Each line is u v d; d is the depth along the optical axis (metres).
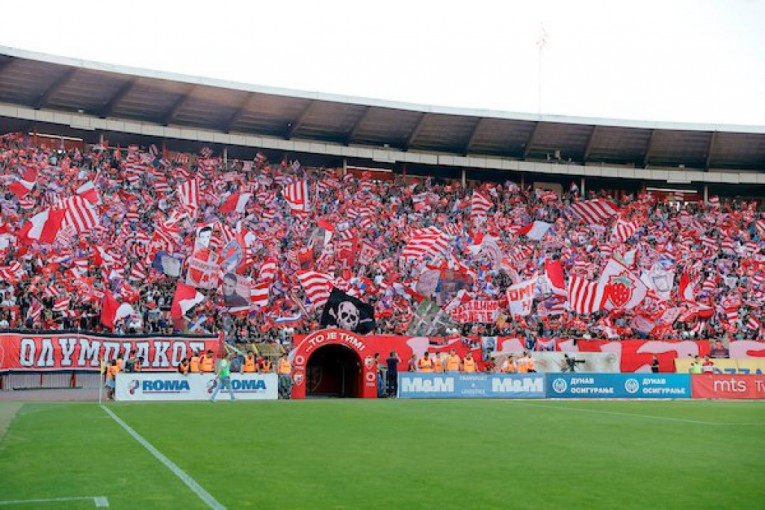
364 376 38.22
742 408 32.38
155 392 34.22
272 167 59.78
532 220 60.56
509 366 41.22
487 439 19.52
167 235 46.44
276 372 37.56
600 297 46.06
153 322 43.06
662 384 40.94
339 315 41.00
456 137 61.59
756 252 59.16
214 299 44.81
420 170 64.56
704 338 50.06
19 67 47.97
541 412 28.78
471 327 48.28
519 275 54.03
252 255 48.94
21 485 12.36
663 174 64.50
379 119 58.41
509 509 11.02
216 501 11.27
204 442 18.05
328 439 19.11
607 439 19.88
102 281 44.06
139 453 15.99
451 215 59.00
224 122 57.44
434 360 41.00
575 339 46.47
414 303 49.69
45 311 40.50
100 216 48.75
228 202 53.28
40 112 52.06
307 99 54.16
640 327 49.38
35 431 19.78
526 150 62.56
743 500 11.77
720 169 66.31
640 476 13.92
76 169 51.16
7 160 49.75
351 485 12.73
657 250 58.81
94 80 50.25
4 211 46.19
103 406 29.28
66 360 36.62
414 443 18.52
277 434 20.05
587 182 67.06
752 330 51.31
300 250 50.69
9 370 35.16
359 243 53.09
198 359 35.91
